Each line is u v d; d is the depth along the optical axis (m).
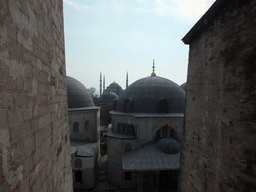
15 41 2.69
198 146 7.24
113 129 23.92
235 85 5.29
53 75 5.14
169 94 21.59
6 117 2.41
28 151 3.17
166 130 20.06
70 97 24.30
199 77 7.36
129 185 19.89
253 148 4.61
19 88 2.82
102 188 20.55
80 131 24.39
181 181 8.64
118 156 20.62
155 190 17.81
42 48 4.07
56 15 5.54
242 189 4.90
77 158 20.58
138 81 24.61
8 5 2.46
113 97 50.47
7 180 2.41
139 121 19.56
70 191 7.83
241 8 5.12
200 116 7.18
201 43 7.24
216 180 6.01
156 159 16.66
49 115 4.64
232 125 5.35
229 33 5.60
